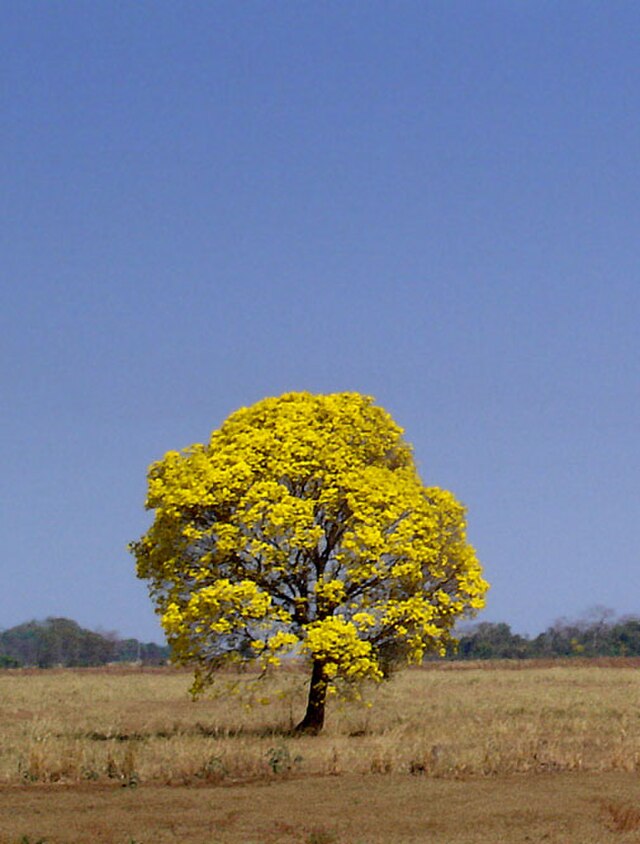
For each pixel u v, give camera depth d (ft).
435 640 105.29
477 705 142.72
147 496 104.32
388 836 58.75
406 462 110.11
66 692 178.09
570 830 60.23
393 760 79.82
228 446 103.24
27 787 72.74
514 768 79.87
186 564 102.58
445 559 104.22
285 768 79.00
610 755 84.89
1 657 372.17
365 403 108.37
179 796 69.31
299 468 101.65
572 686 186.39
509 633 449.48
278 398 108.27
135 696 169.27
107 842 57.67
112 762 77.71
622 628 442.09
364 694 157.38
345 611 102.58
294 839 58.29
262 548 99.40
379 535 99.81
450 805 66.33
